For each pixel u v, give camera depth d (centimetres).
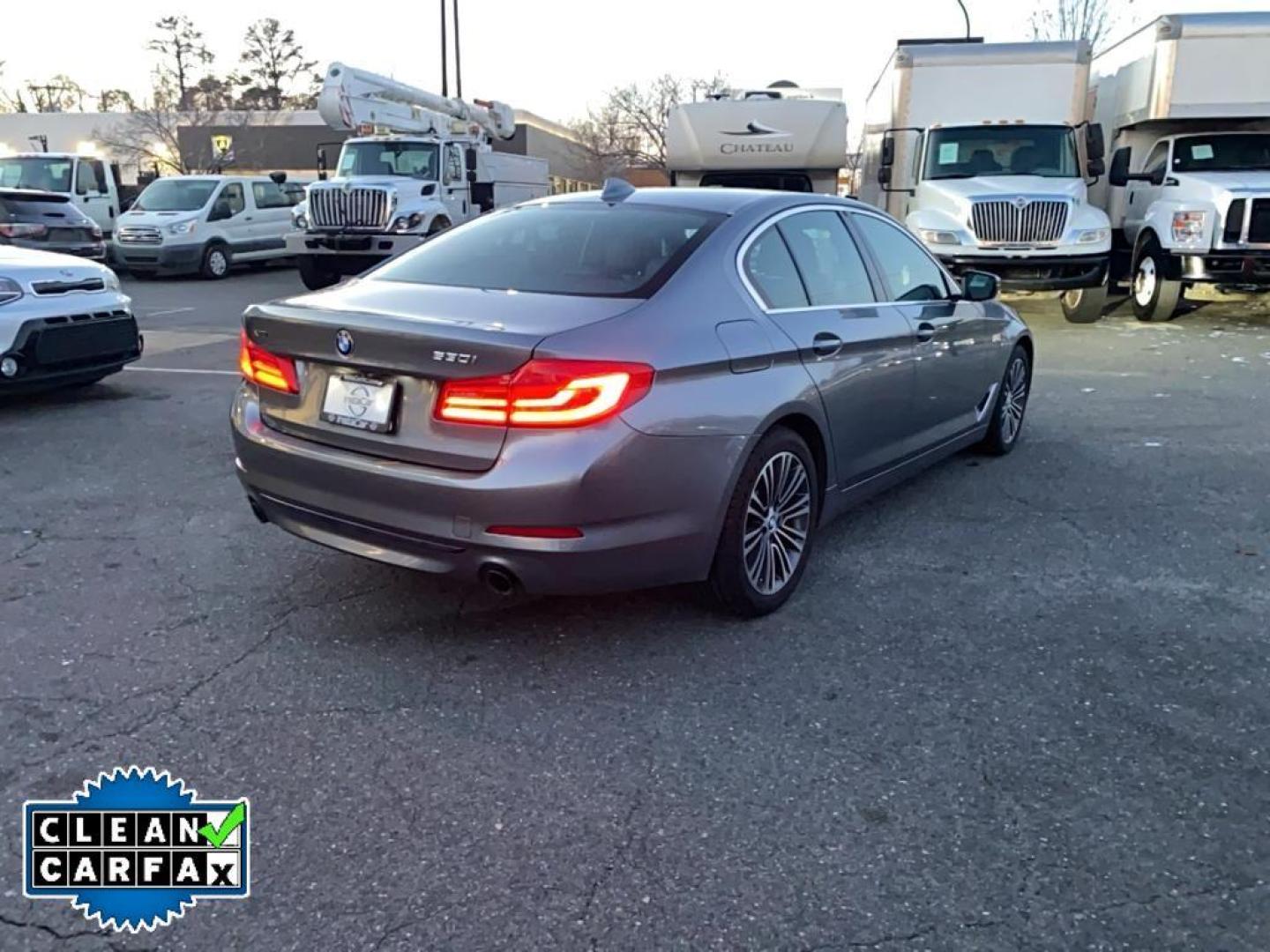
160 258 1862
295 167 4706
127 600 405
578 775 293
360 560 449
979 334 554
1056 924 236
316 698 333
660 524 339
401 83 1861
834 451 424
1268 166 1253
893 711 328
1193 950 228
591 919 237
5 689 335
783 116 1439
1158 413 749
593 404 317
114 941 230
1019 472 595
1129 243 1379
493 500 317
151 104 5284
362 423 346
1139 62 1289
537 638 377
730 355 359
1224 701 334
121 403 763
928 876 252
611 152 4966
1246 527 497
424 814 275
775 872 253
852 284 454
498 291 371
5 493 542
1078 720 322
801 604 409
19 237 1543
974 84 1276
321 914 239
